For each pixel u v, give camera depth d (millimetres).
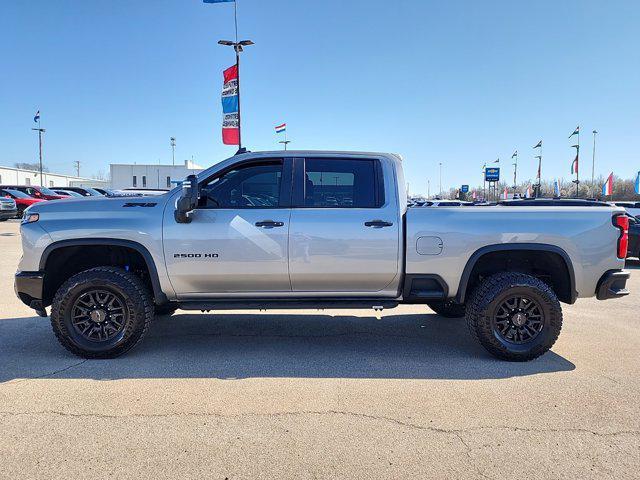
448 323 5785
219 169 4441
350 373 4047
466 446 2828
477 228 4336
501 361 4371
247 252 4273
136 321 4273
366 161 4535
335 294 4527
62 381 3793
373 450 2775
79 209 4371
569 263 4367
